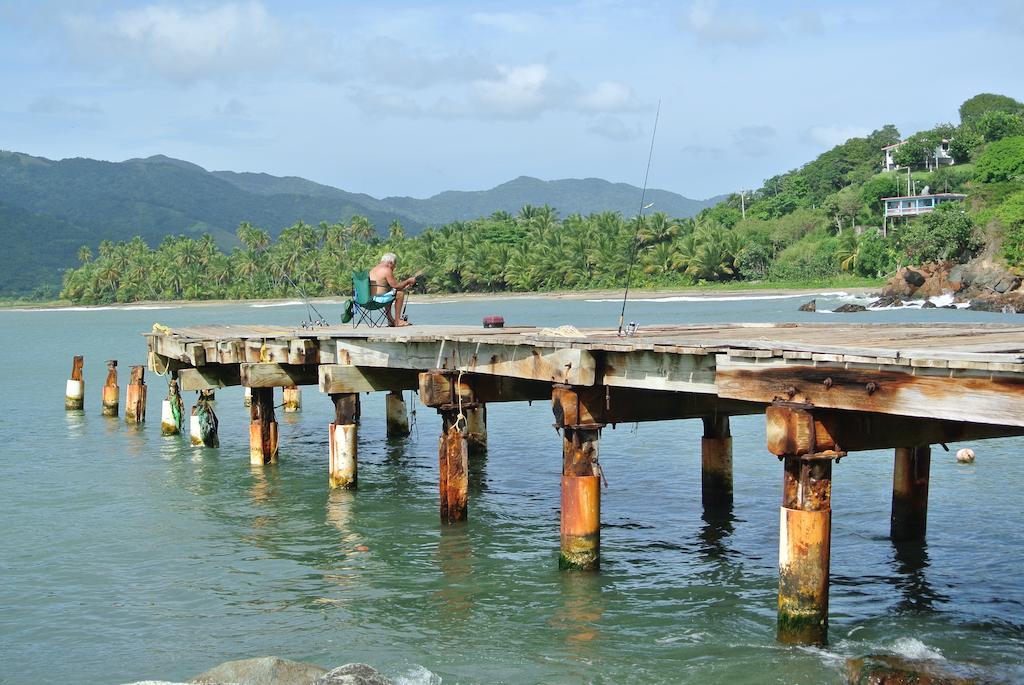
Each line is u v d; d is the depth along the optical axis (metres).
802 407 10.59
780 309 96.44
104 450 26.47
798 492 11.16
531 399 17.64
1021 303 85.44
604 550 16.22
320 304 164.62
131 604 14.23
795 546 11.23
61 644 12.80
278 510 19.31
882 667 10.59
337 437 20.41
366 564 15.76
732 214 168.62
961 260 95.62
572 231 153.88
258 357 23.09
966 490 19.36
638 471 22.28
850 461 22.25
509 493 20.44
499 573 15.12
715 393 11.80
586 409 14.12
